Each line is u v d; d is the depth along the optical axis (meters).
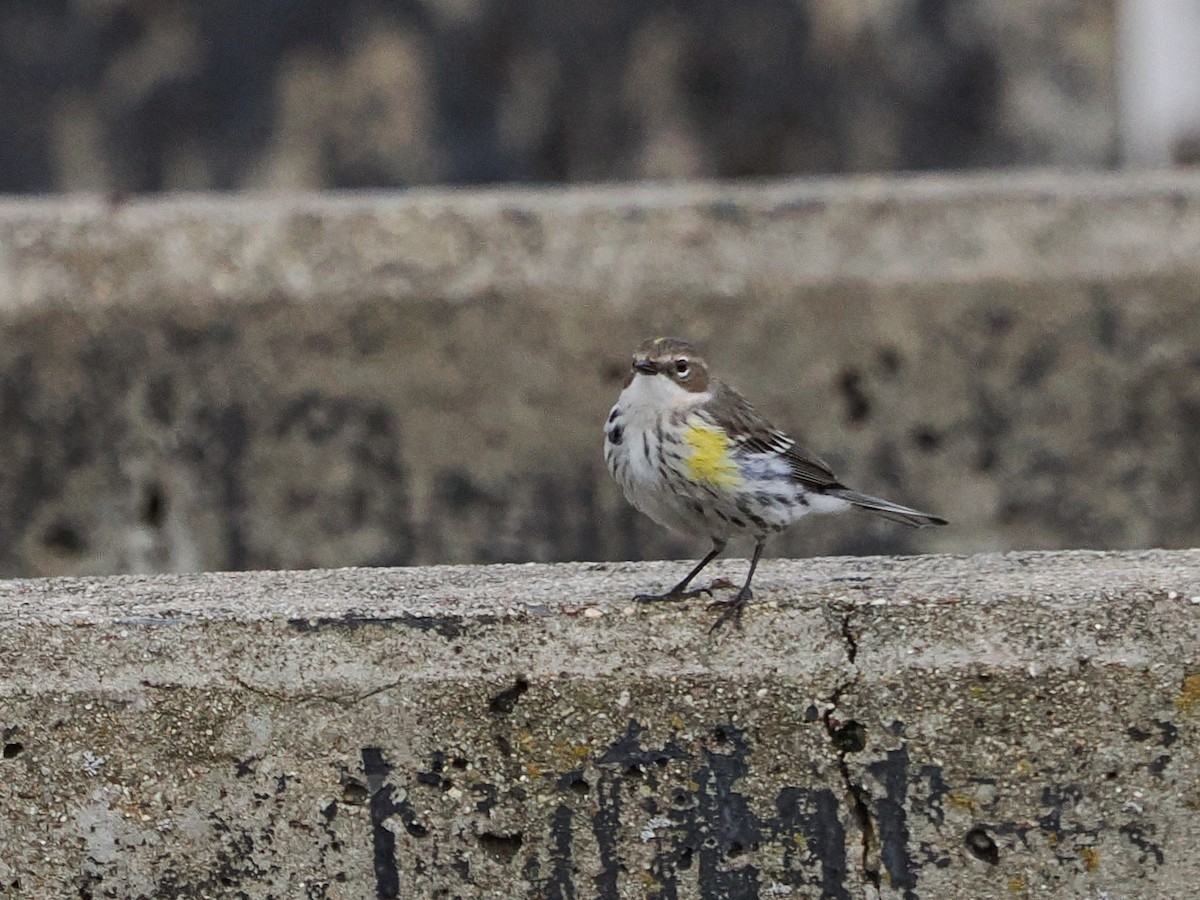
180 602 5.94
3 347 11.46
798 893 5.86
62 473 11.64
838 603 5.75
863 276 11.52
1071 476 11.80
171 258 11.57
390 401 11.58
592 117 20.12
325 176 20.22
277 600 5.93
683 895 5.88
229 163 20.25
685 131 20.08
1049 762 5.72
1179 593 5.66
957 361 11.65
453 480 11.66
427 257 11.55
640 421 7.27
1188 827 5.72
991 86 19.39
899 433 11.72
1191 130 20.98
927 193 11.82
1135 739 5.69
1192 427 11.73
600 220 11.66
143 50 20.17
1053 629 5.68
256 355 11.53
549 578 6.32
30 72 20.20
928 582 5.89
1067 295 11.55
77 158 20.36
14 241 11.61
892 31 19.56
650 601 5.80
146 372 11.55
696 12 19.88
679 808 5.84
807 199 11.76
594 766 5.83
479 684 5.79
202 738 5.84
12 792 5.88
